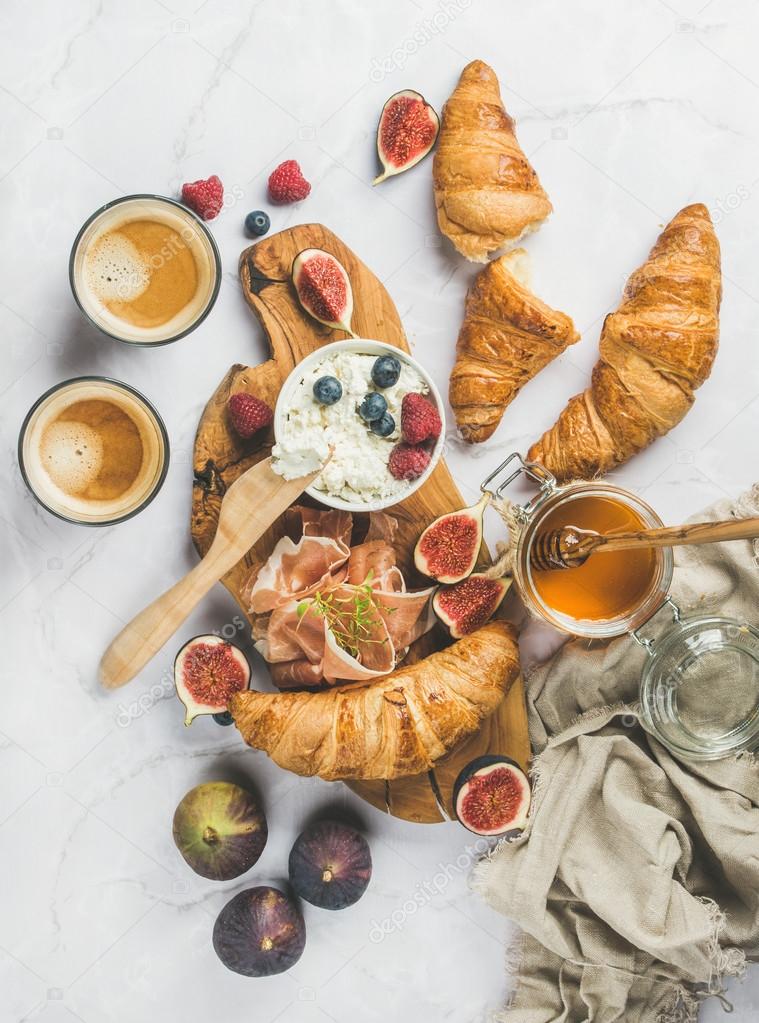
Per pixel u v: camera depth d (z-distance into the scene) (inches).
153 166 35.0
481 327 34.4
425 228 35.4
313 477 32.3
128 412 33.5
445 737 33.1
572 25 35.6
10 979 35.3
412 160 34.8
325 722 32.7
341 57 35.2
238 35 35.0
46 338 34.8
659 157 35.8
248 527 32.7
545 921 34.5
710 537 28.5
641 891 34.1
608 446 34.5
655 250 34.6
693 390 34.2
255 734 32.9
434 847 35.7
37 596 35.1
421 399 32.7
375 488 33.0
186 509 35.1
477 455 35.6
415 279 35.5
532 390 35.7
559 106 35.6
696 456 35.9
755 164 35.9
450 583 34.1
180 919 35.6
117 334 33.3
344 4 35.1
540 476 34.6
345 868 34.0
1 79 34.7
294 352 34.4
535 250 35.7
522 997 35.5
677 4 35.7
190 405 35.1
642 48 35.7
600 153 35.7
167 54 34.9
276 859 35.6
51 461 33.5
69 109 34.8
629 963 34.7
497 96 34.2
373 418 32.5
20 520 34.9
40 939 35.4
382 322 34.6
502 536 35.5
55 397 33.1
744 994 35.7
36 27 34.7
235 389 34.1
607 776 34.7
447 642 34.7
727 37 35.8
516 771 33.9
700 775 34.6
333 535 33.9
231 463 34.3
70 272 32.8
